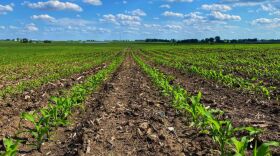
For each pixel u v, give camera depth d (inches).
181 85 668.7
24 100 523.2
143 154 271.7
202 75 776.3
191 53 2222.0
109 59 1758.1
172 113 405.4
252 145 280.4
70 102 384.5
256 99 491.5
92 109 451.5
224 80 645.9
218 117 379.6
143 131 327.6
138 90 597.6
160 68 1127.0
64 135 337.1
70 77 869.8
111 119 380.8
